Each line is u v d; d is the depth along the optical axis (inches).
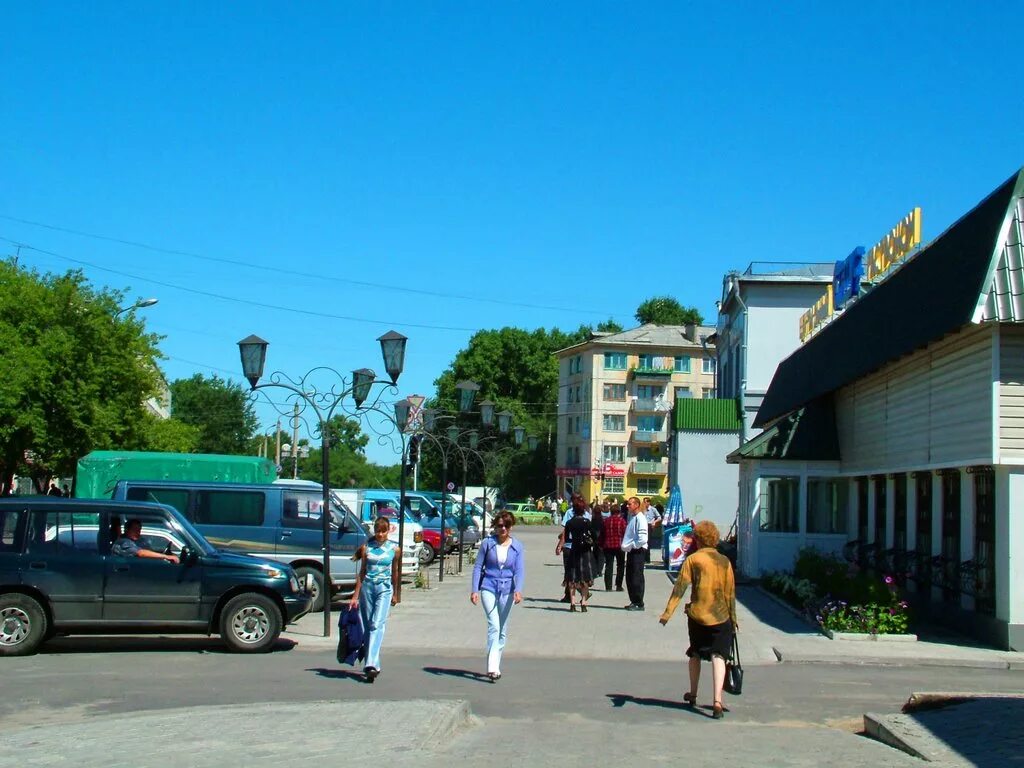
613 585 1098.7
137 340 1569.9
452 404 3503.9
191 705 438.9
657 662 610.5
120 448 1585.9
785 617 819.4
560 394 3762.3
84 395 1503.4
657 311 4692.4
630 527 877.8
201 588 592.7
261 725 373.7
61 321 1514.5
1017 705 425.1
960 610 712.4
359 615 505.7
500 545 521.7
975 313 615.5
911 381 805.2
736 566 1239.5
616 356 3567.9
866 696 496.1
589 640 684.1
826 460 1074.7
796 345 1787.6
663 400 3548.2
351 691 478.9
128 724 377.1
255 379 754.8
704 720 429.1
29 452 1595.7
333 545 839.1
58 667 538.3
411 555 1069.1
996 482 650.8
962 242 676.1
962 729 382.3
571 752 353.4
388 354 804.0
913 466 793.6
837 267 1328.7
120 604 581.9
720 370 2249.0
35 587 574.2
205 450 3823.8
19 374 1438.2
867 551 936.9
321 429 727.7
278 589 602.2
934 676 565.3
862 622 700.7
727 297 1924.2
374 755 329.4
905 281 785.6
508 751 352.5
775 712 453.7
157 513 604.7
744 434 1777.8
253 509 839.7
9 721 405.7
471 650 634.2
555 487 3740.2
